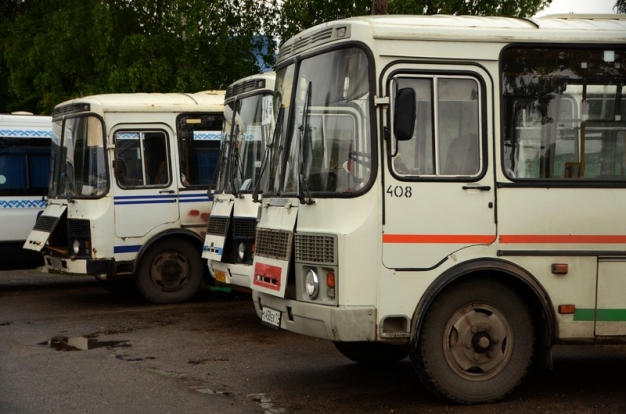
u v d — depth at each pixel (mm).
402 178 7496
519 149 7789
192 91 22547
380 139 7473
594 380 8781
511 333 7781
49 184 15164
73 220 14227
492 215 7668
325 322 7438
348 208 7461
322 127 7848
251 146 12312
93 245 13844
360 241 7391
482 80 7727
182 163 14523
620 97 8023
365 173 7477
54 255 14773
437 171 7586
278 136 8641
